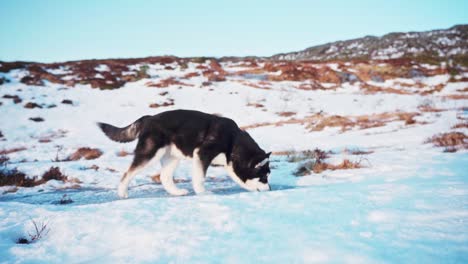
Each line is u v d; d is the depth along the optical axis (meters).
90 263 3.09
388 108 28.83
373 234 3.41
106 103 30.45
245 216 4.29
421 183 6.27
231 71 46.03
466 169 8.09
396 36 85.88
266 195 5.66
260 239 3.44
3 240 3.78
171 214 4.50
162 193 7.61
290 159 12.62
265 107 30.12
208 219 4.25
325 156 11.88
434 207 4.30
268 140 19.89
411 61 48.59
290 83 41.22
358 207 4.51
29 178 9.81
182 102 31.05
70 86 34.59
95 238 3.75
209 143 6.80
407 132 17.78
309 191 5.89
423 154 11.23
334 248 3.08
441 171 8.02
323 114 27.48
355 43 89.25
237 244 3.33
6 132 22.00
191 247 3.31
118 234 3.81
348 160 10.27
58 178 10.00
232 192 7.57
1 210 4.80
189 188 8.27
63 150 16.80
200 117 6.92
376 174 8.59
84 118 26.28
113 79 36.88
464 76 42.53
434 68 46.34
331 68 46.34
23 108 27.34
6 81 33.38
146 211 4.66
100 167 11.53
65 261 3.22
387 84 42.31
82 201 7.10
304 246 3.17
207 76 42.06
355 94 36.44
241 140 7.18
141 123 7.02
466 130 15.99
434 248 2.98
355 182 7.60
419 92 38.69
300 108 29.97
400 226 3.62
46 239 3.84
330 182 8.29
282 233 3.58
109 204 5.13
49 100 29.81
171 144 6.86
